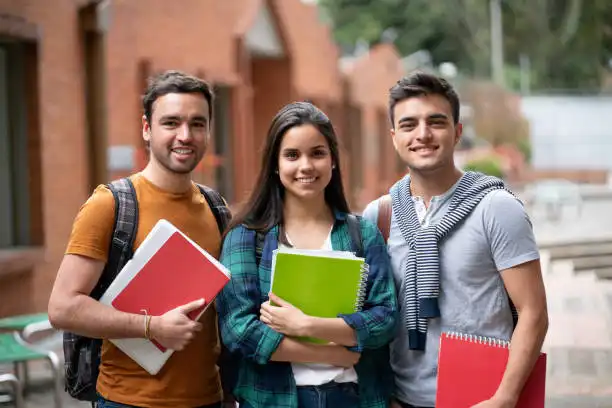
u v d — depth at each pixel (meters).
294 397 2.95
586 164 38.09
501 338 3.05
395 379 3.19
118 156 9.48
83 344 3.17
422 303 3.03
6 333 6.31
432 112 3.08
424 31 43.84
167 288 2.97
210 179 12.13
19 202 7.87
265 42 14.31
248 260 3.05
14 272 7.32
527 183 31.39
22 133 7.86
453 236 3.06
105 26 8.81
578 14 39.47
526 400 2.97
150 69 10.44
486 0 41.78
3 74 7.75
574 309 9.47
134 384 3.05
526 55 43.91
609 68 43.66
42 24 7.87
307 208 3.15
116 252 3.04
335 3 43.22
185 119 3.08
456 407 2.94
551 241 13.68
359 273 2.94
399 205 3.23
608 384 6.30
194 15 11.50
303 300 2.95
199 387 3.13
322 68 17.66
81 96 8.62
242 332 2.92
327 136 3.10
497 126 34.34
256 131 15.14
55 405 5.24
